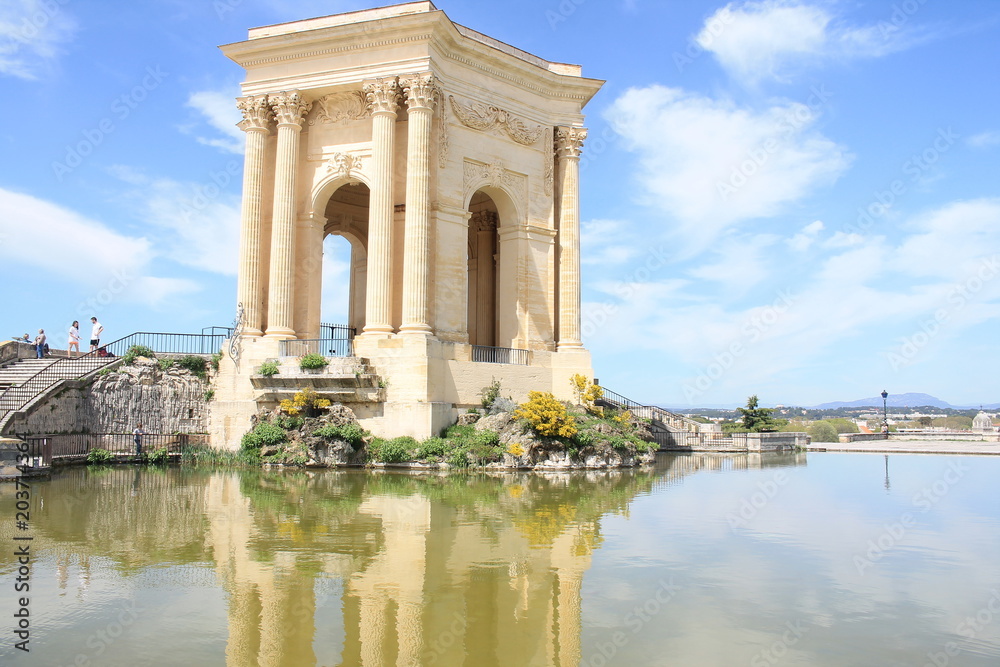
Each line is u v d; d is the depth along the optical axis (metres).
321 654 9.50
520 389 38.59
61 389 32.34
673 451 48.31
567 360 41.16
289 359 35.00
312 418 33.31
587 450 34.00
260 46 38.31
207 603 11.43
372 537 16.03
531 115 42.16
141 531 16.50
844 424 79.69
